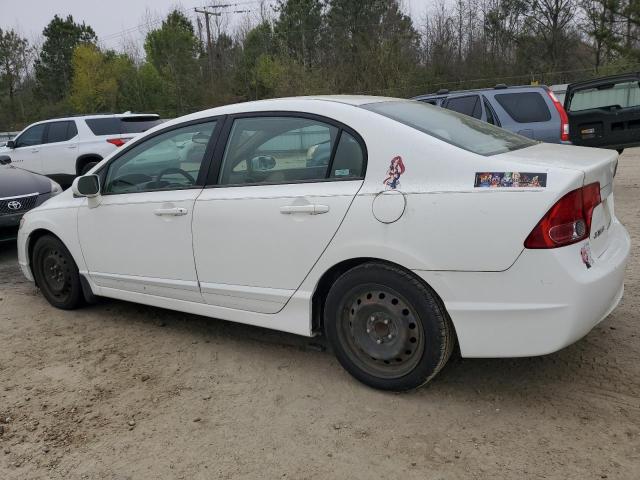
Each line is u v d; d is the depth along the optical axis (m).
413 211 2.99
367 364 3.36
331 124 3.39
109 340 4.35
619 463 2.62
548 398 3.19
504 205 2.80
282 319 3.60
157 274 4.14
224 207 3.68
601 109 9.94
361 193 3.17
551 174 2.79
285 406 3.29
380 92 30.56
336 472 2.69
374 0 40.00
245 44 43.09
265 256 3.54
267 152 3.61
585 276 2.81
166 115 40.47
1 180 7.30
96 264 4.55
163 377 3.72
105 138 12.32
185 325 4.58
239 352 4.03
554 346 2.83
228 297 3.79
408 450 2.82
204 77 43.34
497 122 9.03
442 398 3.27
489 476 2.60
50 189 7.60
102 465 2.85
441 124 3.48
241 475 2.71
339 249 3.23
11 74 57.12
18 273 6.47
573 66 38.34
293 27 41.22
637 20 30.28
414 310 3.09
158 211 4.00
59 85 59.22
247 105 3.81
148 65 42.94
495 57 38.09
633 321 4.07
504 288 2.85
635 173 12.25
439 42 37.50
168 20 52.50
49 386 3.66
